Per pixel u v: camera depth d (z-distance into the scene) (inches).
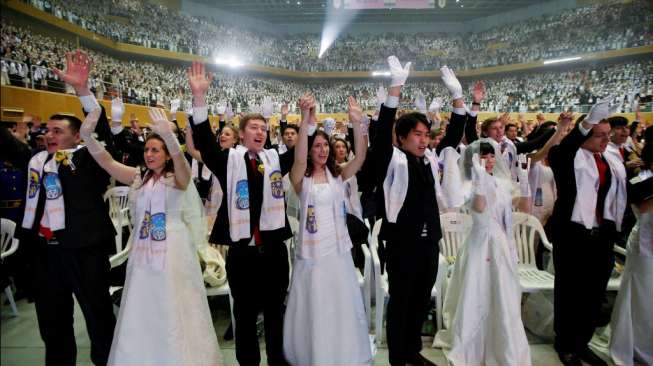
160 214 90.1
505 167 111.0
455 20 1045.8
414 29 1082.1
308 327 94.0
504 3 901.8
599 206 107.4
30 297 104.6
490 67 919.7
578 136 104.5
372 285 138.6
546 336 122.1
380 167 98.0
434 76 987.9
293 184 97.3
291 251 133.0
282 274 99.3
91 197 94.6
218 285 122.2
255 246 94.7
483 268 103.3
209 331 94.3
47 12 502.9
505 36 936.9
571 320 109.4
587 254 107.1
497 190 106.0
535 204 162.1
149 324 86.7
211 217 129.6
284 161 107.0
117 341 86.7
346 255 98.0
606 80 708.7
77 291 93.7
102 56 654.5
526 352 100.0
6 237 130.2
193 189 99.0
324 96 986.1
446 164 111.3
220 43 896.9
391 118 95.2
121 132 128.0
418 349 107.5
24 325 125.4
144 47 713.0
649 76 653.3
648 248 104.5
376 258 120.3
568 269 108.8
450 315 117.6
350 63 1026.1
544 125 183.6
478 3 911.0
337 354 92.4
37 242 93.0
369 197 123.5
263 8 975.6
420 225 98.6
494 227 104.3
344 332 93.2
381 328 119.7
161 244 89.0
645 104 531.2
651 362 105.2
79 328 128.6
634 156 169.6
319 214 95.0
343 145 141.7
